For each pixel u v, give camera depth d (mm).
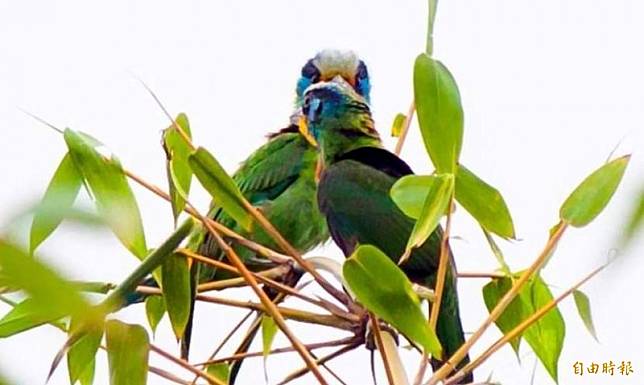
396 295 4254
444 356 5535
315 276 4969
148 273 4680
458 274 5719
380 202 6340
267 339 5559
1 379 3162
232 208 4797
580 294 4828
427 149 4438
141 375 4648
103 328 4629
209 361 5332
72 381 4996
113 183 4785
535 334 5422
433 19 4680
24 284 2486
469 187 4699
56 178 4910
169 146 5250
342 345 5168
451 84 4410
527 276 4504
